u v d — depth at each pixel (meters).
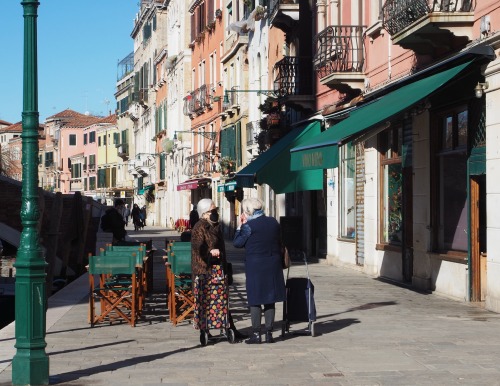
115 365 9.80
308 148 18.47
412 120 18.73
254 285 11.27
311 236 29.06
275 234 11.41
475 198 15.62
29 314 8.68
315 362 9.91
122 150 99.62
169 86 71.50
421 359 10.02
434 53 16.88
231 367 9.66
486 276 15.60
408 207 19.61
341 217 25.56
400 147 20.11
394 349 10.74
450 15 15.01
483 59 14.09
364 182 22.83
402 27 16.81
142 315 14.43
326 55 22.89
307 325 12.98
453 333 12.06
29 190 8.76
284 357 10.27
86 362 10.00
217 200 51.97
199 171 55.41
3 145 169.25
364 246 23.05
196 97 56.50
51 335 12.21
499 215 14.07
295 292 11.90
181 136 64.19
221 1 49.91
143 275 15.08
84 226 30.55
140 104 87.94
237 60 45.16
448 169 17.03
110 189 110.38
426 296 17.02
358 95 22.67
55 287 25.81
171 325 13.27
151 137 83.50
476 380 8.80
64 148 132.12
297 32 30.45
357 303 15.91
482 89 14.41
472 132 15.49
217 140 51.41
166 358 10.27
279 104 29.69
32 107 8.77
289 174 26.55
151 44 82.19
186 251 13.24
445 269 17.00
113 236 24.59
